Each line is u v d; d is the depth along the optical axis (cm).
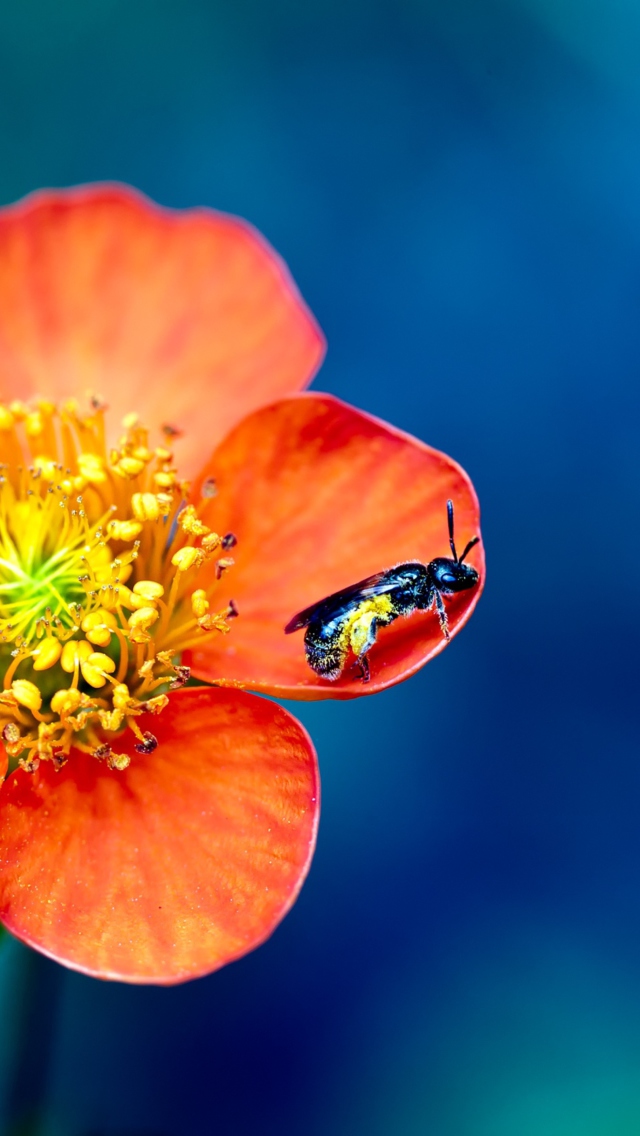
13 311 13
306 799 11
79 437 12
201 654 12
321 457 12
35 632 12
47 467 12
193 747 11
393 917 14
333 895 14
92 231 13
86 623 11
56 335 13
